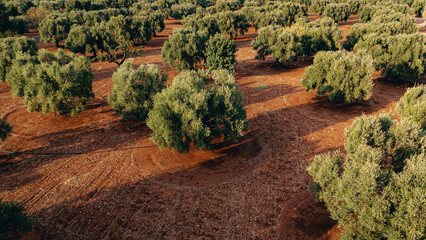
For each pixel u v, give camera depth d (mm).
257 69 46000
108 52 47156
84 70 29328
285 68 45844
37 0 108438
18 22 64250
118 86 26453
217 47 38438
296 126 27078
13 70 28500
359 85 27766
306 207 16797
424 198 10500
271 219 16078
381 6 75812
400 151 15375
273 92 35719
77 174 20375
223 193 18297
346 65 27688
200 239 14867
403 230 11227
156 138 20844
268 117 29125
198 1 112250
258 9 81812
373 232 12484
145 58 54438
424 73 36156
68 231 15344
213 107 20906
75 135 26047
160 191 18547
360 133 16438
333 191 13727
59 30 57344
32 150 23469
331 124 27078
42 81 26203
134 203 17469
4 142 24562
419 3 88125
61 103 27969
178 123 20656
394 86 36125
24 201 17469
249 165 21250
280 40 41906
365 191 11672
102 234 15172
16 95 28594
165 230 15445
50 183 19328
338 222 14242
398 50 33438
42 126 27719
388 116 17047
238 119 21250
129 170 20828
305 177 19641
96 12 70312
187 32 41750
